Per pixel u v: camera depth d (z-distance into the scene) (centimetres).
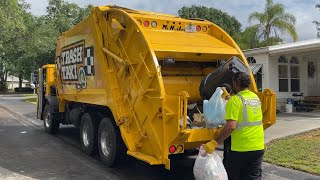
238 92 502
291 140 1030
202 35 811
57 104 1194
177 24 782
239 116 483
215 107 562
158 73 637
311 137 1077
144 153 688
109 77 772
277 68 1836
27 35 3256
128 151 705
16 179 699
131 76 720
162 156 620
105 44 810
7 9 2491
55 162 842
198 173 503
